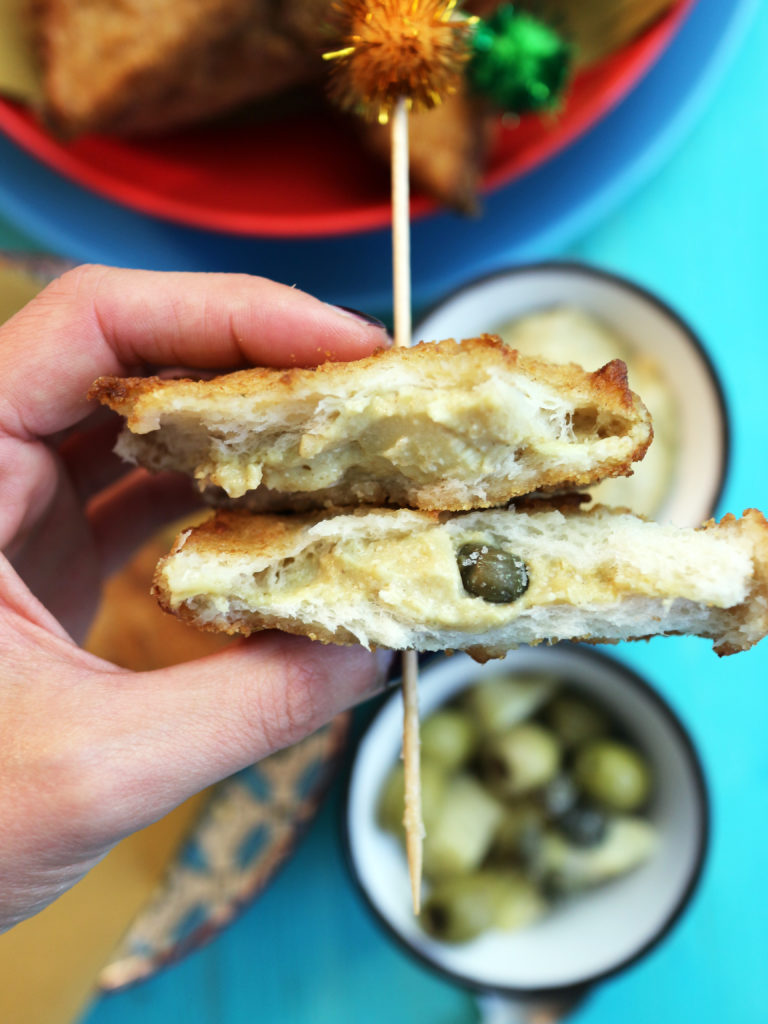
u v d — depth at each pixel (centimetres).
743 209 30
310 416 16
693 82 29
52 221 29
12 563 23
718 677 29
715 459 27
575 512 18
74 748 16
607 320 28
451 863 26
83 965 26
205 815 27
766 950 29
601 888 26
